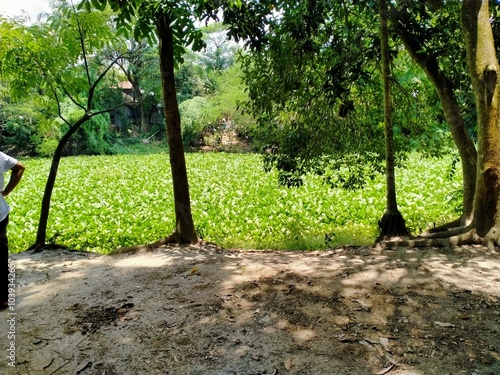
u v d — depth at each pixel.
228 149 39.34
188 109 36.56
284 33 6.06
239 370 2.61
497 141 4.80
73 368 2.71
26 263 5.29
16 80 6.28
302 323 3.20
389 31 6.14
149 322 3.35
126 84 41.97
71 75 6.49
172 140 5.99
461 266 4.27
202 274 4.49
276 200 11.26
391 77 6.42
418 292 3.69
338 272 4.32
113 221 9.59
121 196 13.33
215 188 14.30
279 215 9.77
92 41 6.23
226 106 35.19
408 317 3.22
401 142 7.56
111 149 36.03
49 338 3.12
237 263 4.89
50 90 6.38
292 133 6.92
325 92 6.41
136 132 41.94
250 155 31.00
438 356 2.66
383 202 10.24
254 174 18.00
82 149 35.31
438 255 4.69
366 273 4.23
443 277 4.00
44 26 5.92
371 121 7.40
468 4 4.88
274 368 2.61
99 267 5.00
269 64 6.64
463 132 5.67
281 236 8.10
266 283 4.09
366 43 7.05
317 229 8.55
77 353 2.89
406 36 5.89
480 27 4.79
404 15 5.73
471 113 6.64
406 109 7.38
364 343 2.86
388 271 4.25
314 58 6.51
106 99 34.97
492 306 3.34
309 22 5.72
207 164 23.91
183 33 5.75
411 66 7.52
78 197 13.09
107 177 18.67
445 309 3.33
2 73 6.10
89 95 6.21
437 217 8.78
